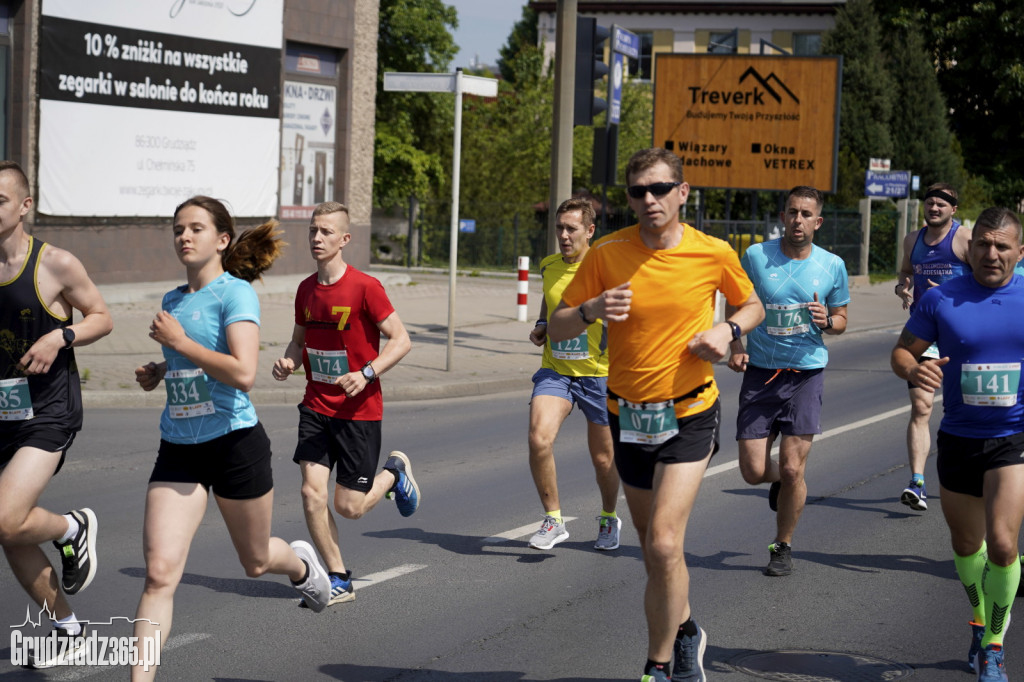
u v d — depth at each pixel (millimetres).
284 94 24719
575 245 7129
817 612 6102
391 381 13648
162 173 21891
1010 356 5023
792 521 6793
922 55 43625
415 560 6934
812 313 6680
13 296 4871
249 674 5043
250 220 23984
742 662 5340
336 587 6082
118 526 7492
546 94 40531
